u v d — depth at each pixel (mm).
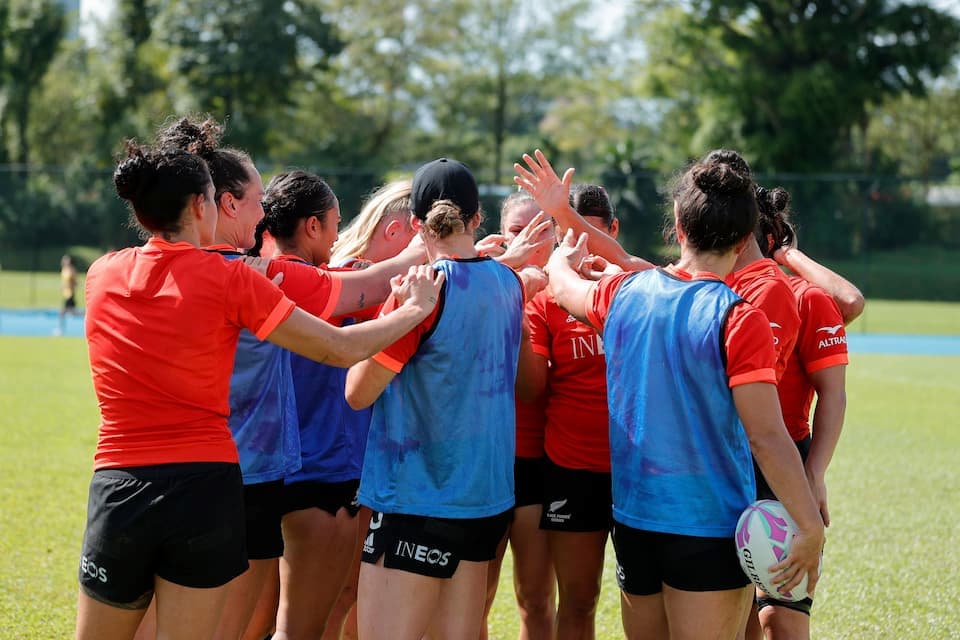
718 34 77312
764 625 6355
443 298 5727
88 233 56656
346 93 101250
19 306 49562
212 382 5285
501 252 7227
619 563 5855
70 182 56562
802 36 73438
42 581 9508
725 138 76062
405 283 5613
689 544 5402
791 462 5156
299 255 7031
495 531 5969
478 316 5777
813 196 51812
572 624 7152
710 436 5391
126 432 5203
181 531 5129
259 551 6344
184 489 5141
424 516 5727
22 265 56844
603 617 9141
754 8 76625
